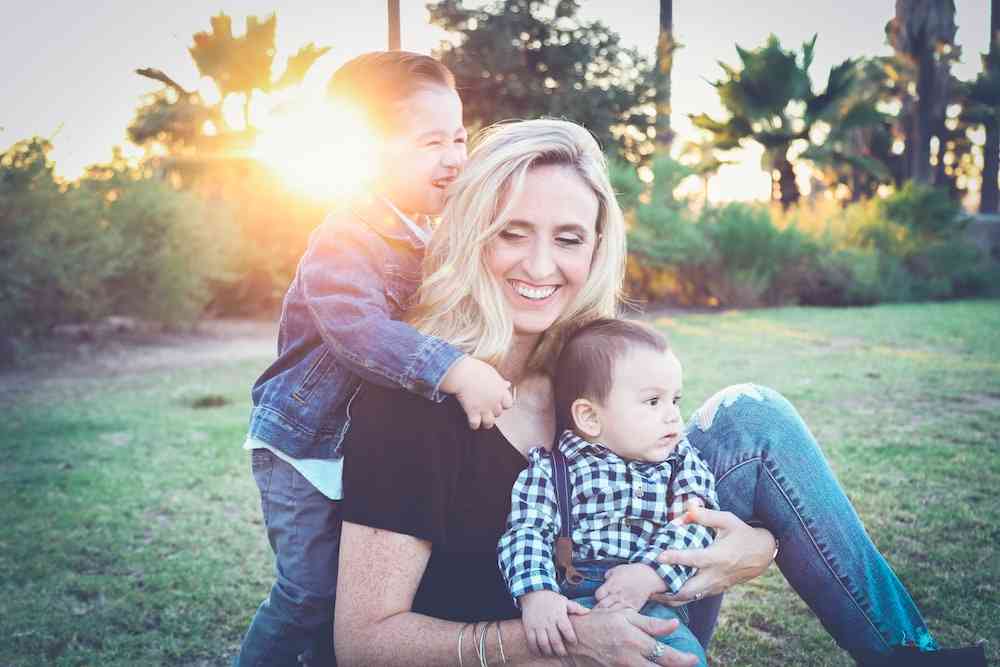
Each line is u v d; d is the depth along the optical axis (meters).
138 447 6.29
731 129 23.42
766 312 15.10
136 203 13.16
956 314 14.09
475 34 18.48
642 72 20.06
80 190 12.35
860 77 23.97
